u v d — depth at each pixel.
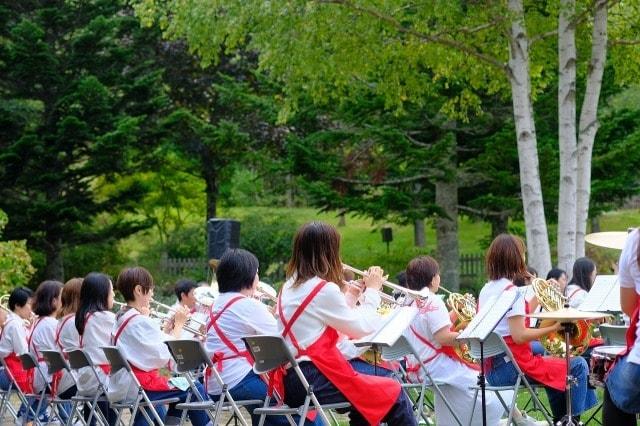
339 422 11.31
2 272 22.50
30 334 11.06
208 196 35.41
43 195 29.86
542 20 21.19
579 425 8.52
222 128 28.19
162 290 29.98
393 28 19.62
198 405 7.57
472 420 8.89
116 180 30.80
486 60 19.27
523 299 8.12
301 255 6.93
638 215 42.00
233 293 7.78
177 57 33.72
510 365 8.32
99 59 28.73
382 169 26.02
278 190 28.66
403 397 6.89
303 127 27.45
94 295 9.57
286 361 6.60
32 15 29.31
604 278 8.96
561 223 18.95
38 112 28.73
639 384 5.59
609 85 25.02
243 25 19.47
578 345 8.66
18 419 11.49
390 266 29.19
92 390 9.47
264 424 7.47
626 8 21.08
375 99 24.55
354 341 7.70
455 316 9.12
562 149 18.94
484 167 25.70
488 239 32.41
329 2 18.80
